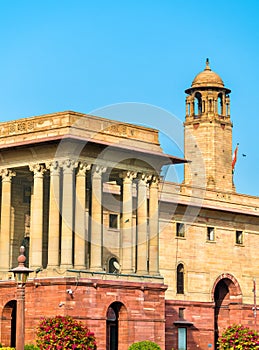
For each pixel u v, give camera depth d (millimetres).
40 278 81438
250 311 113125
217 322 112562
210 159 131500
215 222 111812
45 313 80625
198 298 107438
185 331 103875
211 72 134875
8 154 86188
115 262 95562
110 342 90375
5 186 86375
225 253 112375
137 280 86438
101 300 82250
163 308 88000
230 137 134125
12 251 89125
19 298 59062
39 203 84125
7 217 86125
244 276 114562
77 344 74688
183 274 106375
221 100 134750
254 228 117562
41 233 83938
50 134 83250
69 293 79812
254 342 82062
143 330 85625
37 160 84438
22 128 85625
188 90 134250
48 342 73938
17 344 58812
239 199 116312
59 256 83562
